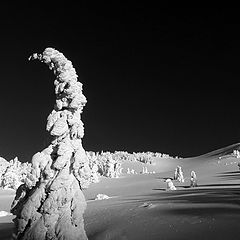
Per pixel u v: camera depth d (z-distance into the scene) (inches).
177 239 747.4
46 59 604.1
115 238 860.0
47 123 569.9
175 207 1133.7
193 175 2559.1
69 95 572.4
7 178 3474.4
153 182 3506.4
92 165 3887.8
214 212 961.5
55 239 505.4
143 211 1125.1
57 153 537.0
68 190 527.5
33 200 523.8
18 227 525.3
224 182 2711.6
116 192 2805.1
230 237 706.8
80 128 561.9
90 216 1172.5
